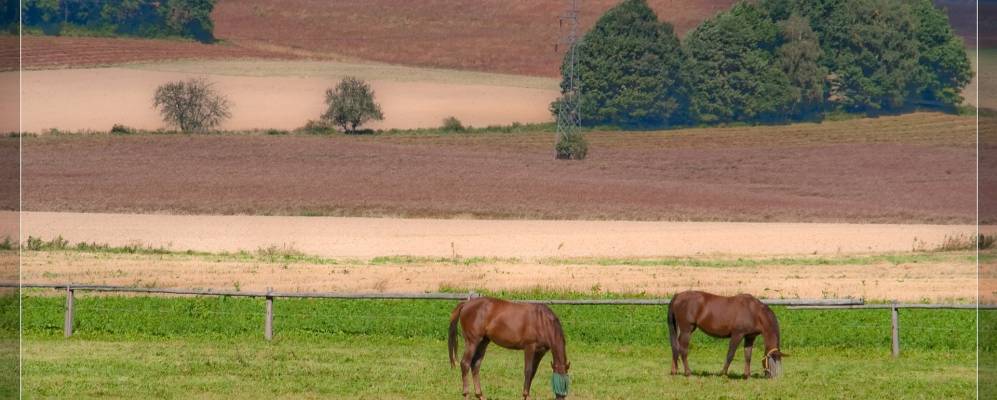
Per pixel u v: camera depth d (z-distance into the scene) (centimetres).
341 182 9631
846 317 2272
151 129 11794
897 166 10719
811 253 4912
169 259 3916
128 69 13862
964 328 2120
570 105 12438
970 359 1845
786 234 6319
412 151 11156
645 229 6975
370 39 15825
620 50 12344
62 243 4653
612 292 2873
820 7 12550
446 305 2436
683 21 14275
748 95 12306
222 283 3161
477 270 3744
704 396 1491
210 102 12044
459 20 16100
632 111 12319
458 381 1617
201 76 13738
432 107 13162
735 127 12256
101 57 14238
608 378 1633
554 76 15038
